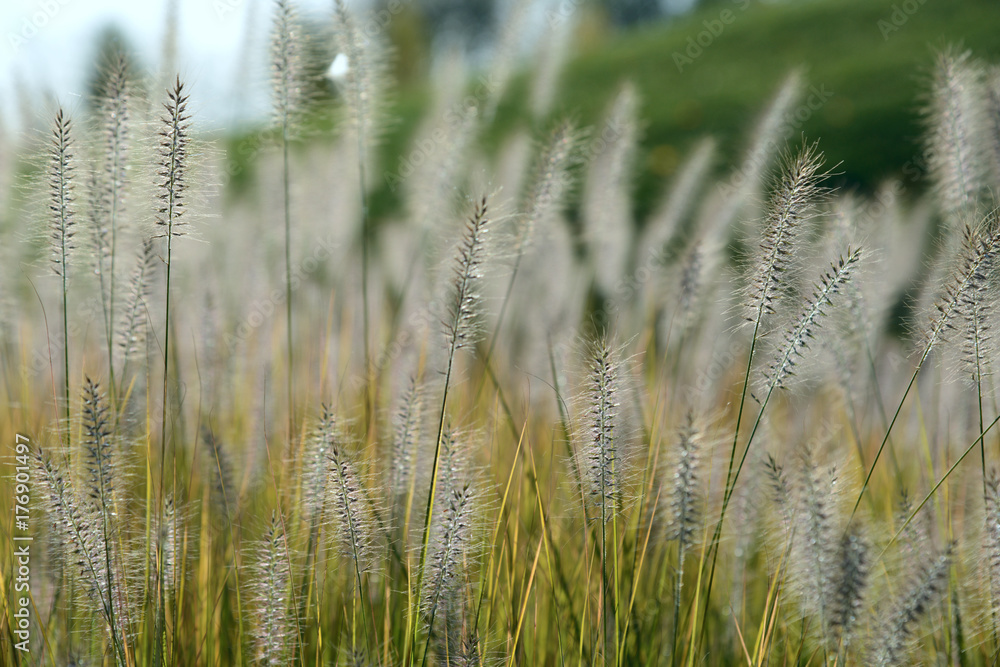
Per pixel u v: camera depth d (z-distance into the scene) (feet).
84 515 7.16
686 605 8.64
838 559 7.47
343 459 7.17
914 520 8.32
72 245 8.00
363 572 7.75
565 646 8.63
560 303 14.43
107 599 7.25
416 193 14.02
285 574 7.42
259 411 10.37
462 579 7.53
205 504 8.98
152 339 9.46
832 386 10.91
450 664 7.34
